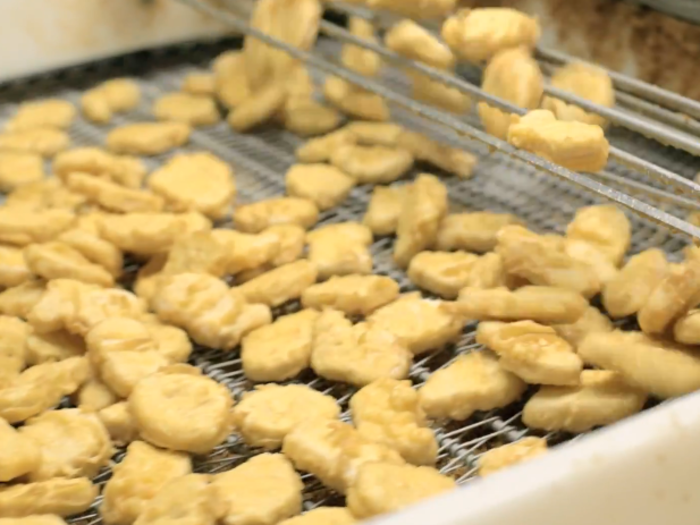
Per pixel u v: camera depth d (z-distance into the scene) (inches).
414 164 35.3
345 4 36.5
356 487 23.4
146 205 32.4
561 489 20.1
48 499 24.0
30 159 35.2
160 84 41.4
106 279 29.6
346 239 31.1
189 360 28.3
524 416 25.8
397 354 27.0
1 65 39.9
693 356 25.4
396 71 39.6
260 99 37.2
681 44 32.2
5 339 27.7
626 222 30.1
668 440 20.8
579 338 27.0
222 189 33.1
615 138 34.5
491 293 27.3
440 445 25.8
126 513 24.0
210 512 23.3
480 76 37.5
